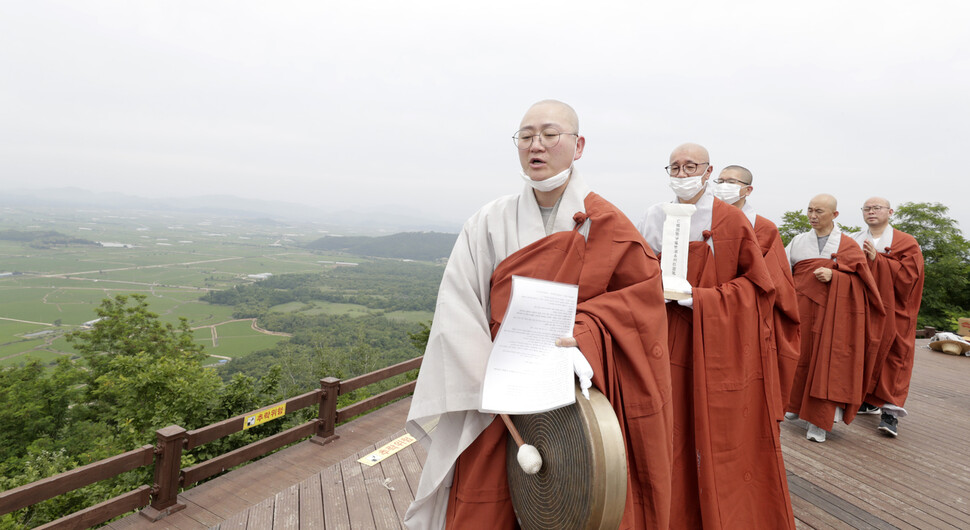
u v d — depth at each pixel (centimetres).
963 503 338
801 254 457
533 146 168
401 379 3509
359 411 520
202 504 360
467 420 161
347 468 390
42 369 3756
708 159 264
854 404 417
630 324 160
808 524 307
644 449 162
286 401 436
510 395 141
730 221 257
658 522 163
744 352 236
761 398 243
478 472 164
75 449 2955
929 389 644
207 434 372
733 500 229
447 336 164
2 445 3170
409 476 377
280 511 328
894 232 493
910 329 462
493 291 171
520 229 175
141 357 2428
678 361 241
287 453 443
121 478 982
